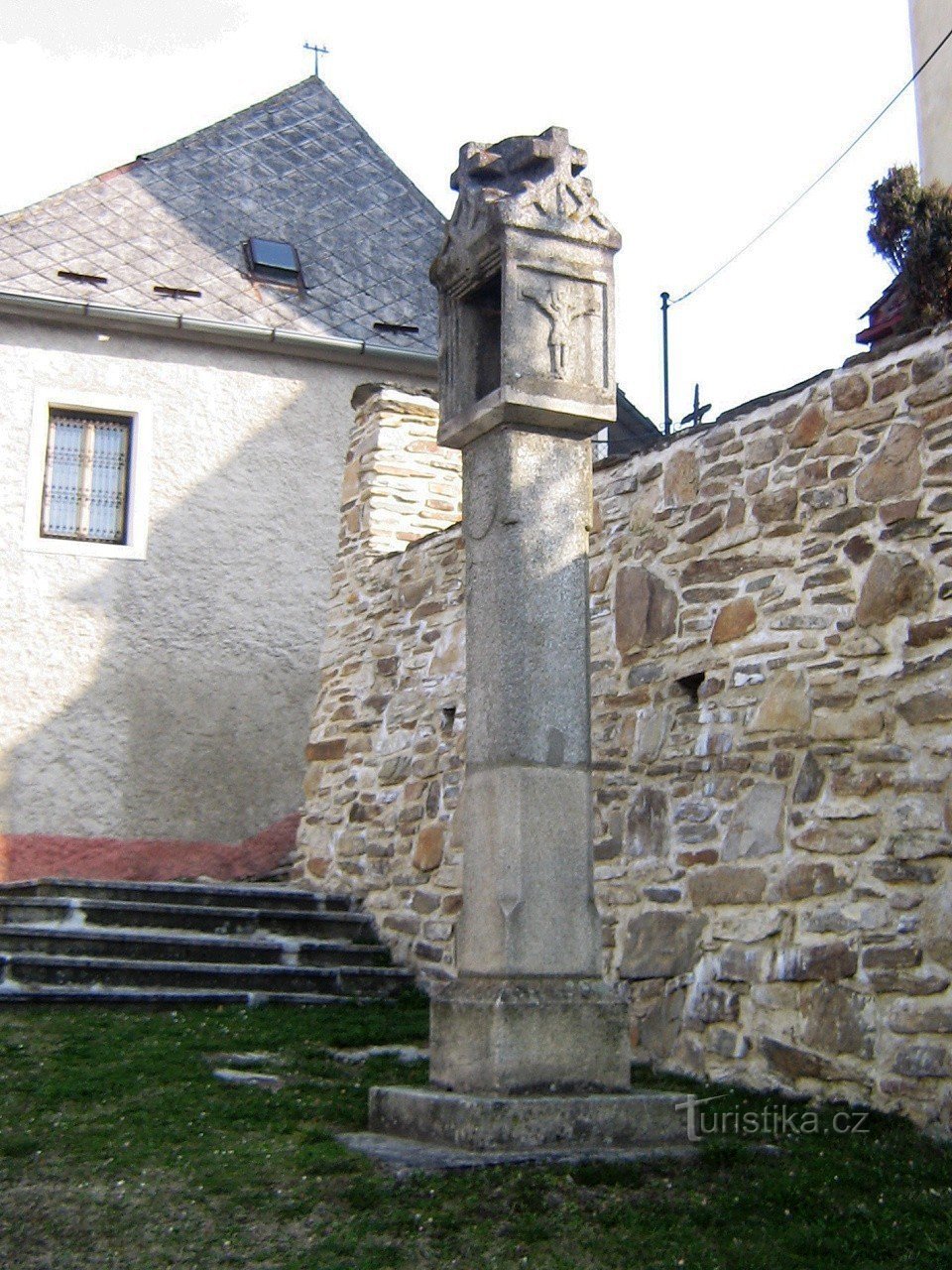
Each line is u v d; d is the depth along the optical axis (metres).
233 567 12.09
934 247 7.56
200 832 11.60
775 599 6.62
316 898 9.02
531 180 5.56
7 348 11.79
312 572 12.34
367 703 9.40
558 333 5.44
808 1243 4.16
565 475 5.47
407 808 8.77
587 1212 4.33
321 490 12.50
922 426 6.09
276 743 11.97
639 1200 4.46
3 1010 6.73
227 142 14.34
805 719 6.34
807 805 6.25
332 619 9.95
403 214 14.39
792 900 6.23
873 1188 4.68
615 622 7.53
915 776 5.84
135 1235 4.08
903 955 5.72
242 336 12.25
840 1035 5.90
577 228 5.52
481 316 5.73
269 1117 5.15
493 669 5.30
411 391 10.02
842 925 5.99
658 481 7.41
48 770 11.24
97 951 7.59
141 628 11.73
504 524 5.36
